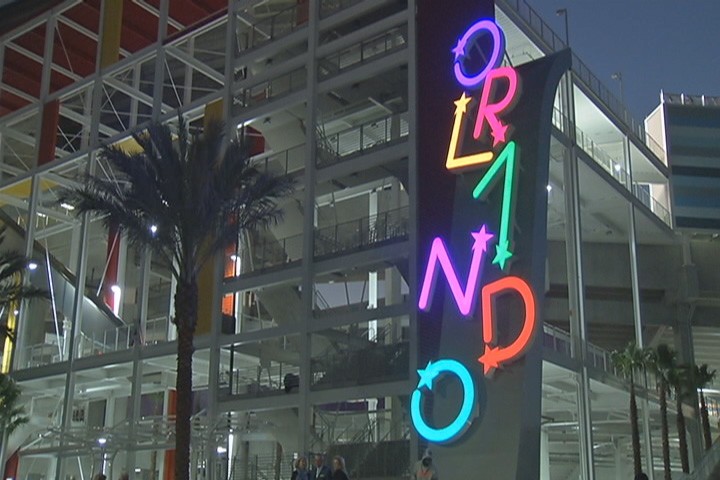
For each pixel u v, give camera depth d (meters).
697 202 61.53
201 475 40.16
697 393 57.12
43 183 57.22
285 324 39.44
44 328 56.00
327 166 40.09
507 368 31.22
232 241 31.23
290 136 44.25
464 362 32.09
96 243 67.25
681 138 62.97
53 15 56.50
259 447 52.41
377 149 38.38
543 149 33.41
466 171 35.09
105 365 46.84
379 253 37.12
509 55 44.41
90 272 71.31
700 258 62.41
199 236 30.17
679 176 62.03
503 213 32.78
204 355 43.88
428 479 22.58
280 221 42.34
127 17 54.91
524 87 35.00
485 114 35.00
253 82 44.72
